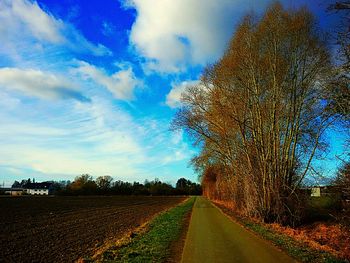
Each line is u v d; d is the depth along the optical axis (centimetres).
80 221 3127
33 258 1493
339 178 1728
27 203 5538
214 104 3338
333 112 1831
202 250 1413
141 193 14275
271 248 1462
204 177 8100
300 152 2730
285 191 2708
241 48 2984
